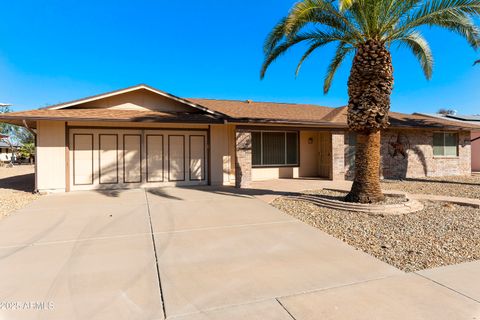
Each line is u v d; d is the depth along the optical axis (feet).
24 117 33.55
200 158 45.47
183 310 10.68
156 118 38.06
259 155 52.42
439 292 11.93
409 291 12.03
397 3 26.18
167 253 16.48
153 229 21.27
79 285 12.60
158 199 33.32
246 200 32.76
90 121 36.17
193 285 12.63
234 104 61.98
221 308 10.81
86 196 35.27
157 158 43.45
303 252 16.67
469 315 10.28
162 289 12.25
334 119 52.75
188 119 40.06
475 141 75.72
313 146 57.00
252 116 49.80
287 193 37.17
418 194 36.68
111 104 43.34
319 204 29.81
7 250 16.87
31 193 38.01
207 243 18.22
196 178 45.29
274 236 19.74
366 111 27.35
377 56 27.20
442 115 82.33
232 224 22.75
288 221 23.71
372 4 26.20
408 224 22.56
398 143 57.36
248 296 11.67
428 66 34.14
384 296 11.61
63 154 38.75
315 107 67.72
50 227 21.67
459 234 19.88
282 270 14.17
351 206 27.17
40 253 16.39
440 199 31.65
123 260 15.42
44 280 13.07
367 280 13.07
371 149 28.19
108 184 41.19
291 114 55.77
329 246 17.69
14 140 152.76
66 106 39.70
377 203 27.61
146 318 10.19
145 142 42.86
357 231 20.85
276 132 53.78
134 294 11.84
